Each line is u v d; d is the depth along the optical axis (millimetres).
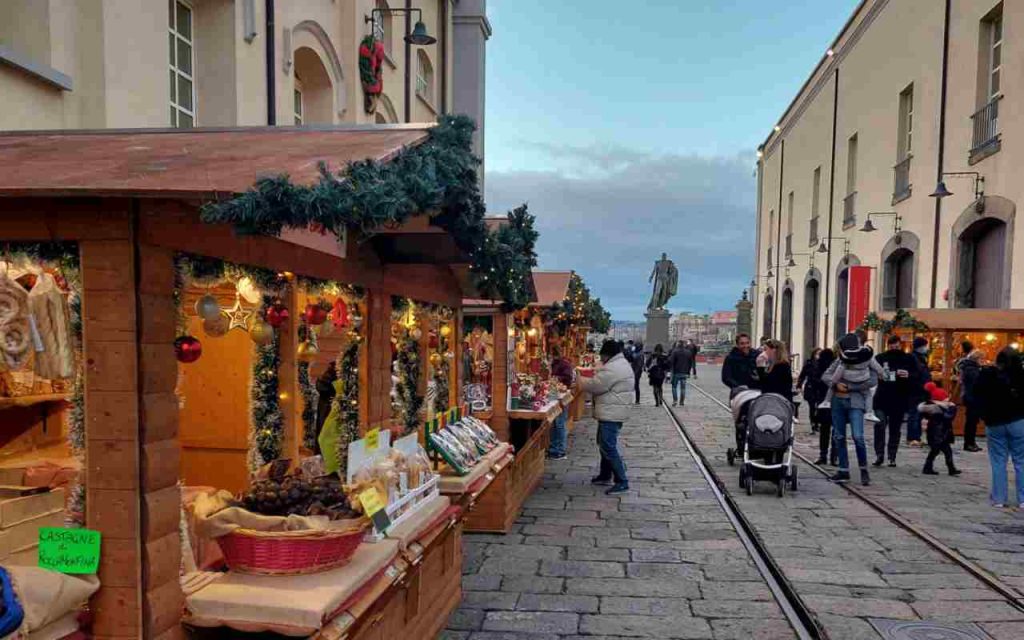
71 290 2516
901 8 19391
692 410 18172
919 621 4559
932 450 9531
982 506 7629
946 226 16250
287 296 3914
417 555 3590
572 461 10664
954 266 15805
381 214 2441
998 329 12742
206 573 2930
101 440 2508
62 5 5578
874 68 21609
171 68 7523
